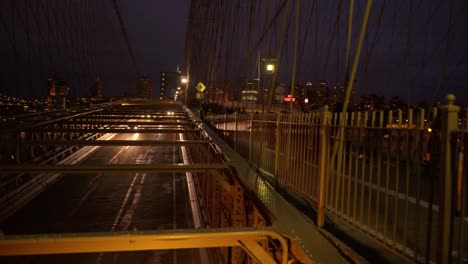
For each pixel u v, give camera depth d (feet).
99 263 38.60
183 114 135.33
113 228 47.32
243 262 23.81
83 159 92.73
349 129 13.82
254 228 13.98
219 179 29.37
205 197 53.42
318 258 11.79
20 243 12.07
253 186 21.91
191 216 52.31
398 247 12.72
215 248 42.34
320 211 14.87
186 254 41.39
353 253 12.05
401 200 19.60
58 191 62.54
